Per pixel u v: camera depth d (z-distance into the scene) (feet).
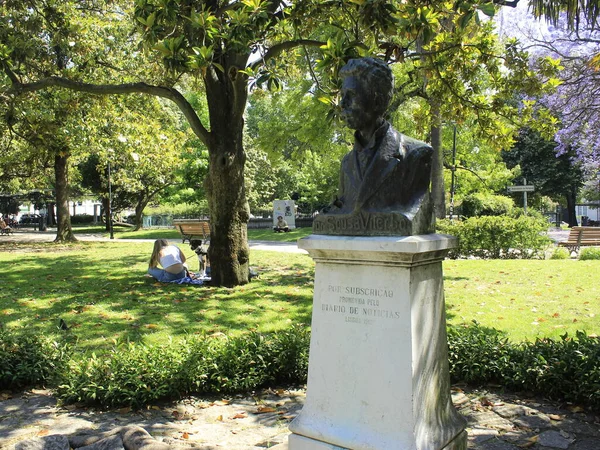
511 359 18.17
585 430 14.62
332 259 12.06
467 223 52.54
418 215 11.59
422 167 12.02
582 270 39.06
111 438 12.98
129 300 31.14
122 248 67.77
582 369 16.21
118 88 35.94
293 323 25.36
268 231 101.60
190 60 20.58
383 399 11.32
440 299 12.35
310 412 12.42
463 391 17.83
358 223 11.89
